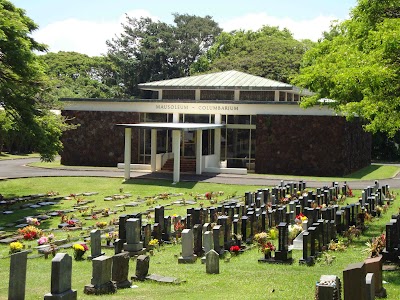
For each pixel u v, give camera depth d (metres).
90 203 28.91
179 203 28.33
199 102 42.62
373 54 16.64
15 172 40.91
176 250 17.80
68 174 39.44
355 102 18.83
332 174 39.19
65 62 82.38
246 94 43.41
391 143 60.06
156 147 43.25
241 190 32.78
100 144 44.97
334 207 20.73
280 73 67.31
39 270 15.02
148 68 79.75
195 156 42.75
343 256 16.06
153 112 43.94
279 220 20.97
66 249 18.03
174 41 81.06
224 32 81.62
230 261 15.95
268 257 15.74
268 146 40.56
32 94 27.69
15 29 24.84
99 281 11.77
